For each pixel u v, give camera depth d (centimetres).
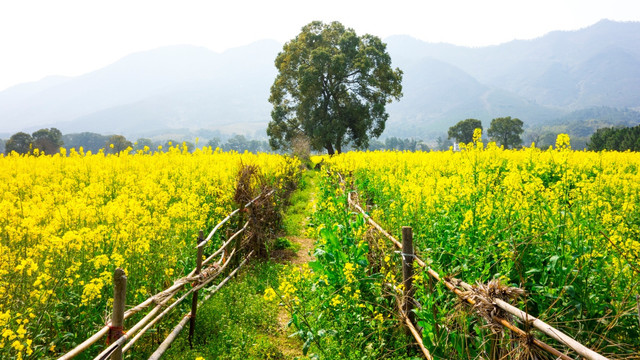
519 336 317
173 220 683
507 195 593
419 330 467
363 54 4759
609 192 823
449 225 565
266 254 938
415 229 599
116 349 356
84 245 488
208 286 683
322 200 1298
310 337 492
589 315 399
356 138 5000
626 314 360
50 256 468
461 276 466
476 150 1352
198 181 1091
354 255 618
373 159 1647
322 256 636
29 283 419
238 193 858
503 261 439
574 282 414
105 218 619
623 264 412
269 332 588
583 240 449
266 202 1002
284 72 4919
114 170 1229
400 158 1645
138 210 617
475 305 357
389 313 526
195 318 556
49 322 398
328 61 4503
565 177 666
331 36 5028
